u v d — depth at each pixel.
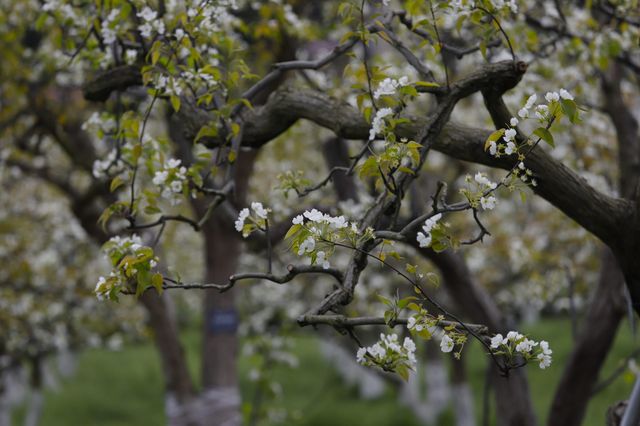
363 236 4.18
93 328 20.84
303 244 4.09
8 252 17.92
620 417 6.15
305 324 4.29
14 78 12.98
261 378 14.75
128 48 6.59
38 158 15.09
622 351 29.91
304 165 16.95
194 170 5.81
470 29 7.92
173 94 5.62
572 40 8.44
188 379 15.15
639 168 9.31
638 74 8.45
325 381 32.62
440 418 25.05
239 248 14.77
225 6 6.12
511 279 16.78
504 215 17.06
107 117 7.00
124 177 6.42
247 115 6.03
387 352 4.13
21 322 18.70
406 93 4.77
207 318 15.02
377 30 5.47
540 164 4.96
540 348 4.15
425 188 13.09
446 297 15.96
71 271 18.55
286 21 9.59
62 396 32.75
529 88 9.40
